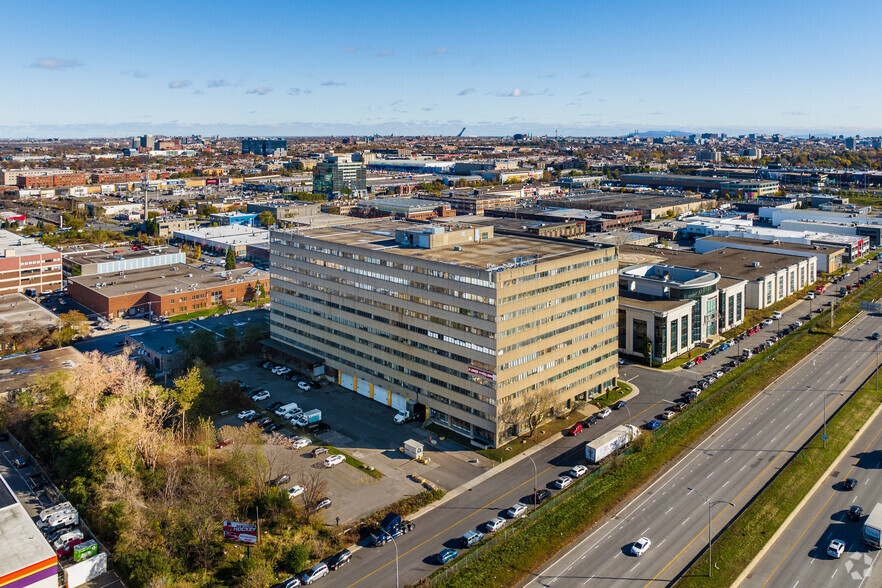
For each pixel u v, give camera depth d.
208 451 128.38
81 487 118.00
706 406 158.75
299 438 141.38
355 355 171.12
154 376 180.50
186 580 97.69
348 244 171.00
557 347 151.38
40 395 150.75
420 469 131.00
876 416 152.12
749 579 97.12
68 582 97.62
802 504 116.50
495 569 99.69
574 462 133.62
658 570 99.62
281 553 103.19
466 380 143.38
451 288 143.00
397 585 96.88
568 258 150.38
